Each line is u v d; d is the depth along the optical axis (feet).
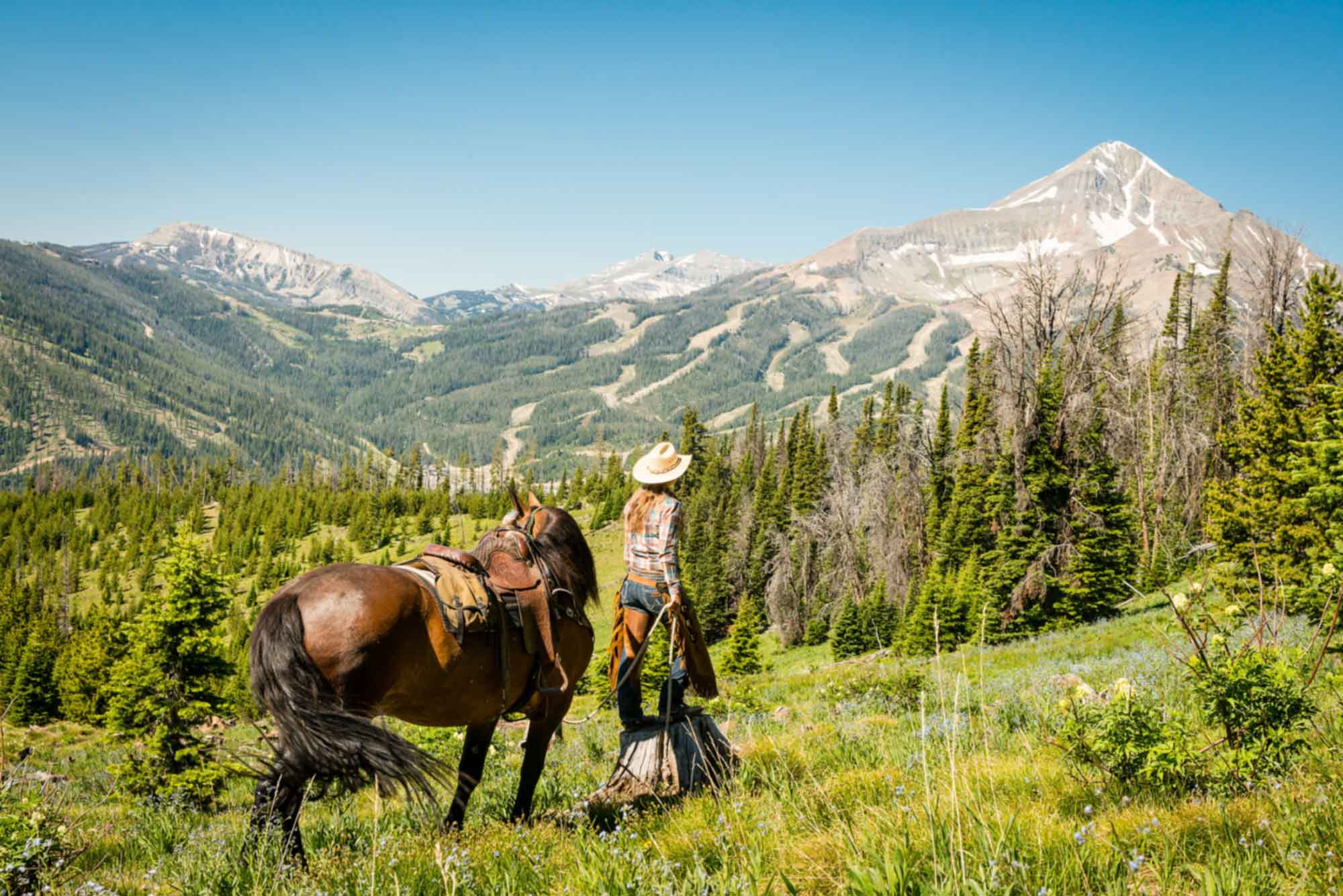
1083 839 11.01
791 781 18.30
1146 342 148.87
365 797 25.80
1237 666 15.05
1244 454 82.64
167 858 16.88
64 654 202.90
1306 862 9.87
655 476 19.89
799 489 279.28
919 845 11.23
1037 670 52.29
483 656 17.26
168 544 70.95
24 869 14.66
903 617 158.30
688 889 11.09
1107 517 125.29
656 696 54.49
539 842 15.29
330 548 568.41
